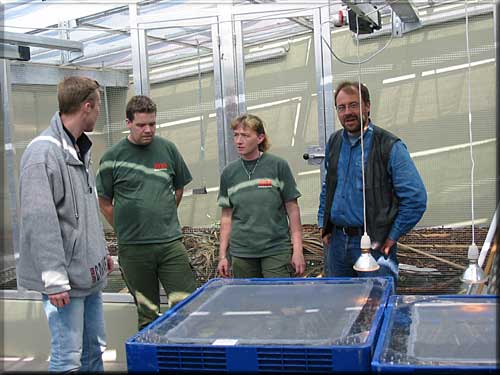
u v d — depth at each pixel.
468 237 3.71
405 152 2.88
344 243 3.00
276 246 3.34
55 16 4.19
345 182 2.98
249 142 3.30
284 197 3.40
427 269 3.74
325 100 3.80
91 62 4.27
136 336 1.54
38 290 2.62
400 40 3.74
